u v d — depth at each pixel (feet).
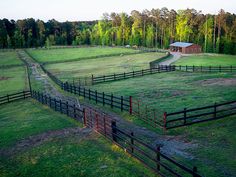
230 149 43.39
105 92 100.42
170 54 264.31
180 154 43.04
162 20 406.21
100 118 65.05
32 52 366.02
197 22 369.91
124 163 40.50
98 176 37.29
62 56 307.17
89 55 299.99
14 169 42.14
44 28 521.65
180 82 108.99
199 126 55.06
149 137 51.65
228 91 84.33
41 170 40.78
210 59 215.10
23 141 54.85
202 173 36.50
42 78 164.25
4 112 86.17
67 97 100.22
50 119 70.33
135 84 112.98
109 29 451.94
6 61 284.00
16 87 140.26
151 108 71.46
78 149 47.39
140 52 286.46
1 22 479.41
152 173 36.86
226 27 321.93
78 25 613.93
